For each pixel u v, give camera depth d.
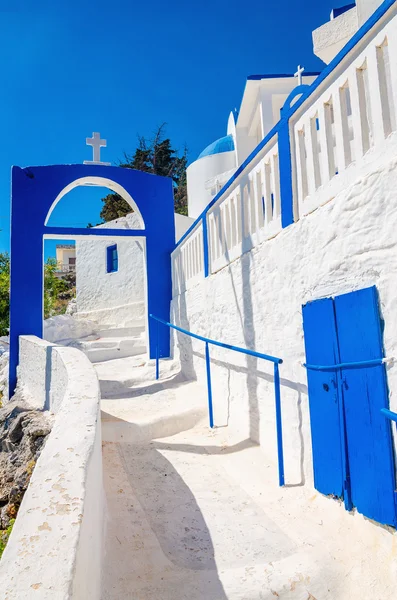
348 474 3.15
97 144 10.95
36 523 1.65
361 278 3.08
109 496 3.65
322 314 3.52
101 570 2.38
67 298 25.77
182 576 2.69
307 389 3.80
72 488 1.92
